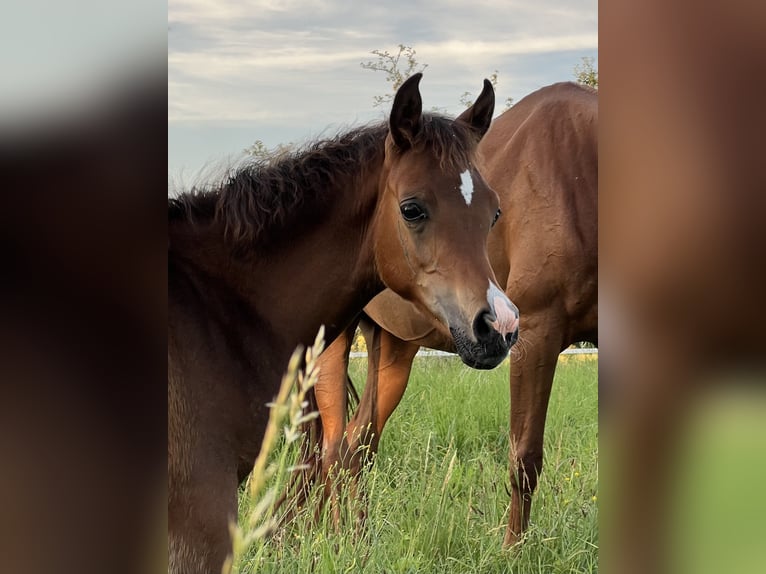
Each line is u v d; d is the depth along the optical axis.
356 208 2.79
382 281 2.86
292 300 2.75
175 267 2.58
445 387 6.31
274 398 2.67
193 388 2.46
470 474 4.12
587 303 4.03
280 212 2.71
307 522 3.40
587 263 3.96
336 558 3.04
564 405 5.75
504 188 4.24
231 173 2.78
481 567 3.21
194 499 2.43
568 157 4.06
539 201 4.08
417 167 2.65
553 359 4.09
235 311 2.64
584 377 6.99
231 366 2.57
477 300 2.54
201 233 2.68
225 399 2.53
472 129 2.90
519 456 4.00
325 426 4.82
